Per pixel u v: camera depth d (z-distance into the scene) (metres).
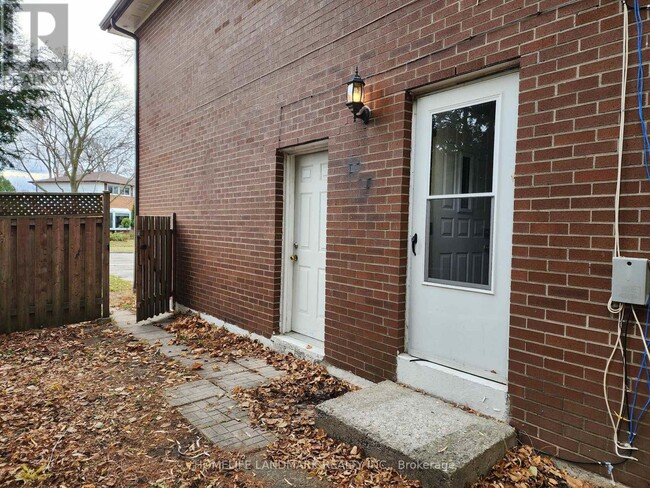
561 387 2.54
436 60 3.24
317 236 4.82
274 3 4.99
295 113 4.67
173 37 7.41
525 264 2.70
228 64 5.89
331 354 4.22
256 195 5.35
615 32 2.31
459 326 3.21
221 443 2.91
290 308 5.18
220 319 6.11
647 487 2.22
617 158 2.30
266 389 3.85
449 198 3.29
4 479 2.49
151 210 8.38
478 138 3.10
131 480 2.49
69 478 2.51
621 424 2.31
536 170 2.65
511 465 2.54
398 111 3.54
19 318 5.98
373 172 3.77
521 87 2.72
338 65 4.11
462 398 3.07
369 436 2.66
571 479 2.40
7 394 3.73
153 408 3.46
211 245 6.34
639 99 2.23
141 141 8.84
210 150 6.36
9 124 14.90
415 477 2.39
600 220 2.37
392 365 3.61
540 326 2.63
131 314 7.15
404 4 3.48
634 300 2.21
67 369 4.42
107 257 6.71
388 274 3.63
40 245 6.13
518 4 2.73
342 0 4.05
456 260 3.25
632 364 2.26
